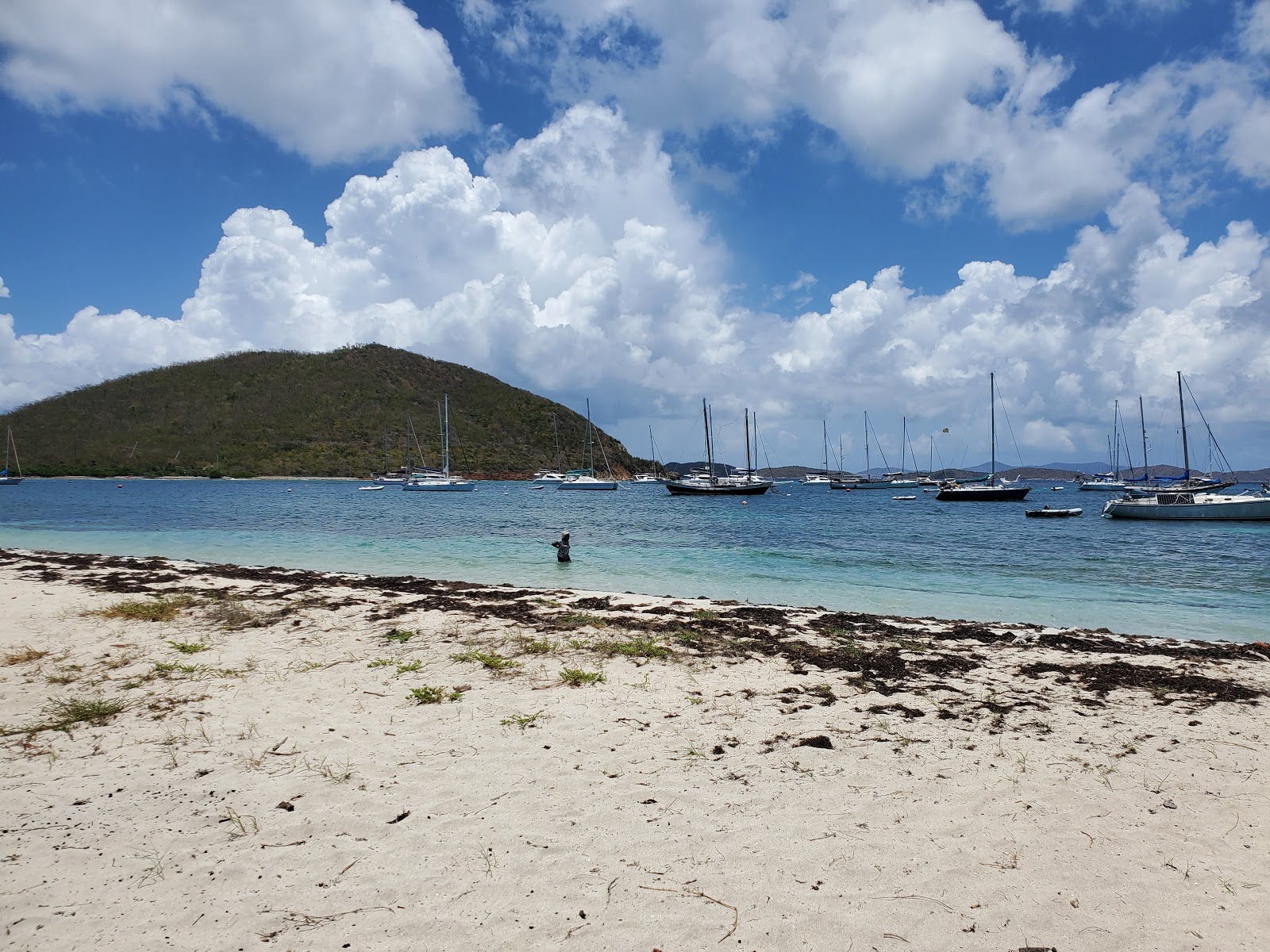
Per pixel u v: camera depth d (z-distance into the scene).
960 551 25.52
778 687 7.78
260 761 5.52
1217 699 7.49
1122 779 5.38
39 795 4.86
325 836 4.38
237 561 21.88
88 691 7.25
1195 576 19.31
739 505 62.03
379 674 8.05
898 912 3.70
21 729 6.15
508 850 4.26
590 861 4.15
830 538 30.81
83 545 25.88
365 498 67.69
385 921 3.55
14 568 17.27
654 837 4.44
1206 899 3.83
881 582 18.14
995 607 14.73
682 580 18.25
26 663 8.34
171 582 15.38
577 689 7.58
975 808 4.88
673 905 3.73
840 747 6.02
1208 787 5.25
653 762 5.63
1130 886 3.95
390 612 11.91
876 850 4.32
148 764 5.42
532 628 10.67
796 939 3.47
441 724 6.43
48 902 3.63
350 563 21.39
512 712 6.79
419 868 4.05
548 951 3.35
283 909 3.63
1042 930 3.57
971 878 4.02
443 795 4.98
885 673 8.43
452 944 3.39
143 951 3.28
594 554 24.34
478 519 42.62
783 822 4.66
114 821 4.50
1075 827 4.63
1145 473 81.44
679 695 7.43
